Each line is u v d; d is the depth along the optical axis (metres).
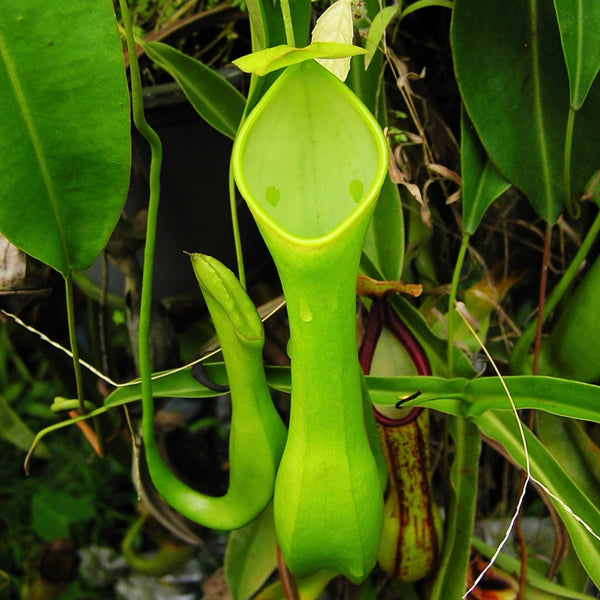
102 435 0.49
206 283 0.33
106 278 0.46
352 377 0.32
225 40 0.48
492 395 0.37
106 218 0.34
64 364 0.52
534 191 0.41
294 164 0.31
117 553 0.91
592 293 0.40
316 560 0.35
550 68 0.39
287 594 0.41
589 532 0.37
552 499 0.38
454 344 0.43
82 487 0.97
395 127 0.46
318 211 0.32
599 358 0.40
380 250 0.43
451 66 0.47
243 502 0.37
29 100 0.31
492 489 0.56
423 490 0.41
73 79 0.31
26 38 0.31
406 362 0.41
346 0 0.34
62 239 0.34
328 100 0.30
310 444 0.32
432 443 0.52
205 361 0.41
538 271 0.49
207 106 0.41
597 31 0.35
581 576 0.46
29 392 1.03
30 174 0.32
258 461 0.36
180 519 0.48
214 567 0.81
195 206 0.45
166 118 0.42
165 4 0.47
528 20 0.38
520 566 0.46
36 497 0.90
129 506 0.97
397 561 0.42
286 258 0.29
